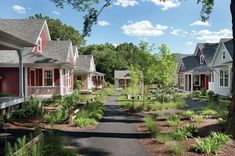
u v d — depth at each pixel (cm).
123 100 2964
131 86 3503
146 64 2914
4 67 2830
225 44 3238
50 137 885
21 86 1945
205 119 1509
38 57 2845
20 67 1953
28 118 1565
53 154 787
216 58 3469
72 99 2291
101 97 3162
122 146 1010
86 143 1048
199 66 4497
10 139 1080
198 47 4706
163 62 2864
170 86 3197
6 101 1652
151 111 2105
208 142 891
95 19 1650
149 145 1013
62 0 1625
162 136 1034
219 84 3253
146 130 1304
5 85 2841
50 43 3372
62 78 2964
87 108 1761
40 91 2853
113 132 1261
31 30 3084
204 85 4469
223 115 1559
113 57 7881
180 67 5197
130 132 1263
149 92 3769
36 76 3022
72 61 3681
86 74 4759
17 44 1830
